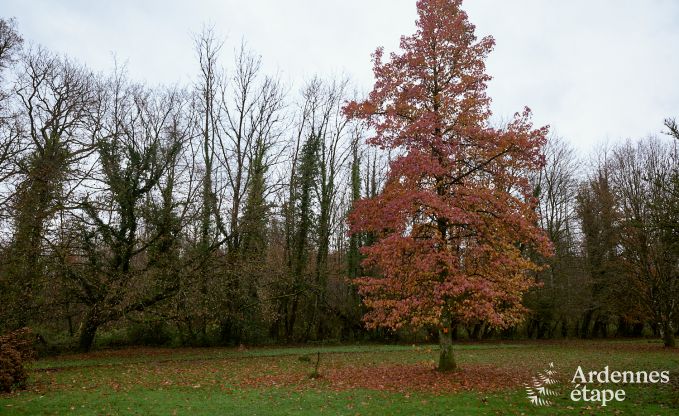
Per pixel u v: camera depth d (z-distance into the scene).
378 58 15.36
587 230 38.09
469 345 31.42
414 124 13.17
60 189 19.81
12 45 21.92
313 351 25.17
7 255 18.95
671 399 11.06
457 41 14.90
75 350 22.95
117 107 26.70
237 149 31.28
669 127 15.12
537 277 36.56
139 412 10.06
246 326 28.34
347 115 15.38
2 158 20.03
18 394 11.87
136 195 23.66
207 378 15.02
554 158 40.41
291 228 31.31
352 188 35.09
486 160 14.63
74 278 21.03
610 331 44.38
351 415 9.91
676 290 27.22
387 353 24.56
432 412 10.12
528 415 9.85
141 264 24.16
